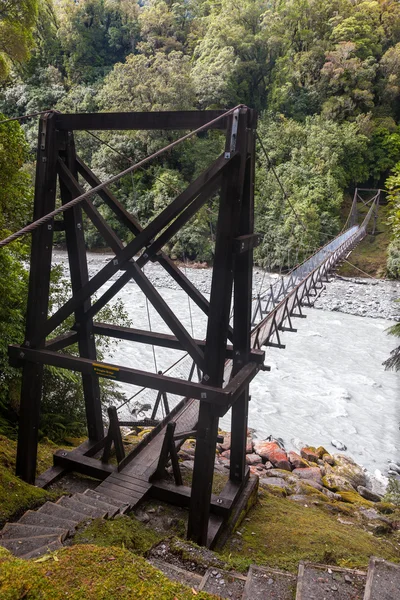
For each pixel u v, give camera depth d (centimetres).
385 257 2620
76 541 264
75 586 141
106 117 361
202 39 4025
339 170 3016
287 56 3638
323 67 3406
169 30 4306
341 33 3419
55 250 2878
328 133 3072
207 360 340
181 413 531
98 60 4291
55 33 4206
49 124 371
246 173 344
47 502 349
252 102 3778
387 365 1205
